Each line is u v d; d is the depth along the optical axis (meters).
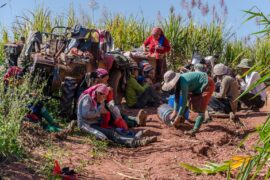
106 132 7.87
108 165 6.85
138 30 14.31
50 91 8.39
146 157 7.44
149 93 10.34
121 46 13.96
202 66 9.99
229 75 10.27
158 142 8.04
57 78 8.25
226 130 9.22
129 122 8.84
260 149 3.70
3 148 6.05
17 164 6.05
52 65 8.18
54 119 8.44
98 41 9.09
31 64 8.42
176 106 8.80
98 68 9.02
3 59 9.89
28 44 8.52
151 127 8.88
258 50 13.59
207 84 8.66
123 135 7.96
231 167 3.85
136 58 10.98
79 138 7.76
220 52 14.91
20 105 6.80
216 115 9.98
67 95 8.48
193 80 8.67
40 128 7.55
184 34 14.71
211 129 9.16
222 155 7.99
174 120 8.72
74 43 8.81
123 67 9.60
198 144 8.16
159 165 7.06
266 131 3.64
